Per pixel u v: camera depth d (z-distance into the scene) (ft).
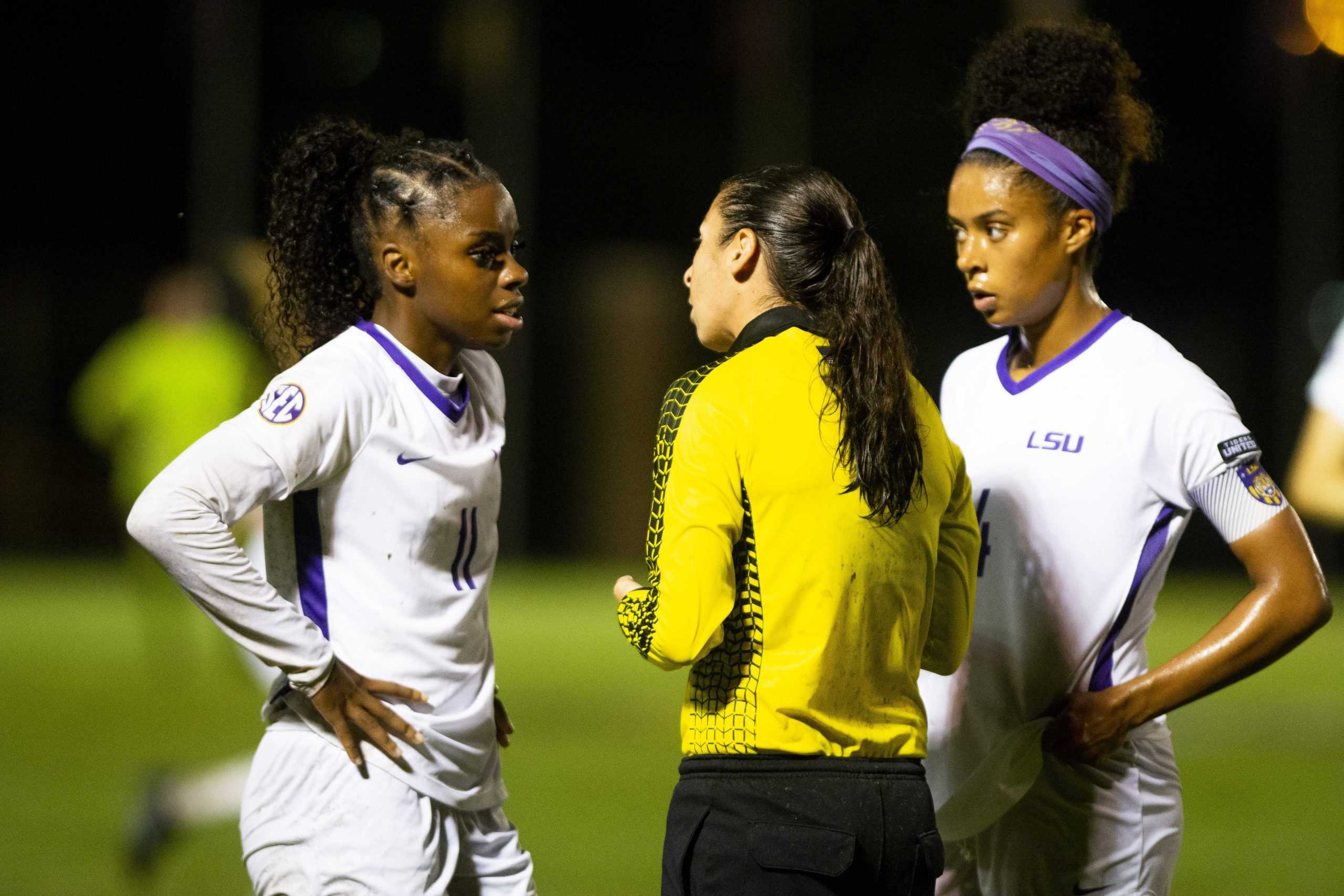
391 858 31.60
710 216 32.12
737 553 30.07
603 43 239.09
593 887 58.08
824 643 29.71
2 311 224.94
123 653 127.65
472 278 32.04
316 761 32.14
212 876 61.21
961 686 36.22
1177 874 61.31
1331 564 204.33
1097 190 34.53
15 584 183.42
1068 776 34.63
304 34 232.73
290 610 30.89
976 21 226.38
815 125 232.73
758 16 233.14
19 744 87.20
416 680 32.30
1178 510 34.06
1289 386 223.92
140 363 115.55
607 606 161.89
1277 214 231.30
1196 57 230.07
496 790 34.40
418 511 32.12
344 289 33.45
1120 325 35.01
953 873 36.94
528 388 221.87
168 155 237.04
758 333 30.91
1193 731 97.04
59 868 61.26
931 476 31.71
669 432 30.68
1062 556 34.58
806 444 29.89
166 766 61.62
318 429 30.94
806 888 29.07
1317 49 220.84
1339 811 73.97
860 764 29.89
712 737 30.07
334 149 33.12
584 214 239.91
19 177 235.20
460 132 235.40
